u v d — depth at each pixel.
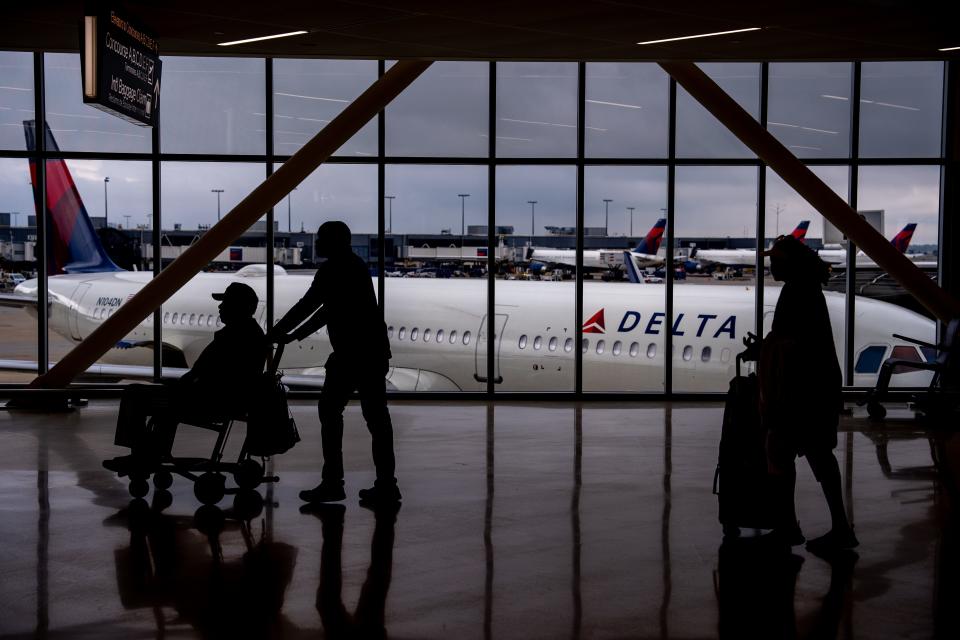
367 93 9.80
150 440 5.84
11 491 6.11
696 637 3.57
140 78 7.46
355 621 3.72
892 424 9.29
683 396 11.10
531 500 5.89
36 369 11.18
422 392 11.03
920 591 4.12
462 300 12.86
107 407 10.13
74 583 4.20
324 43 8.27
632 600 3.99
